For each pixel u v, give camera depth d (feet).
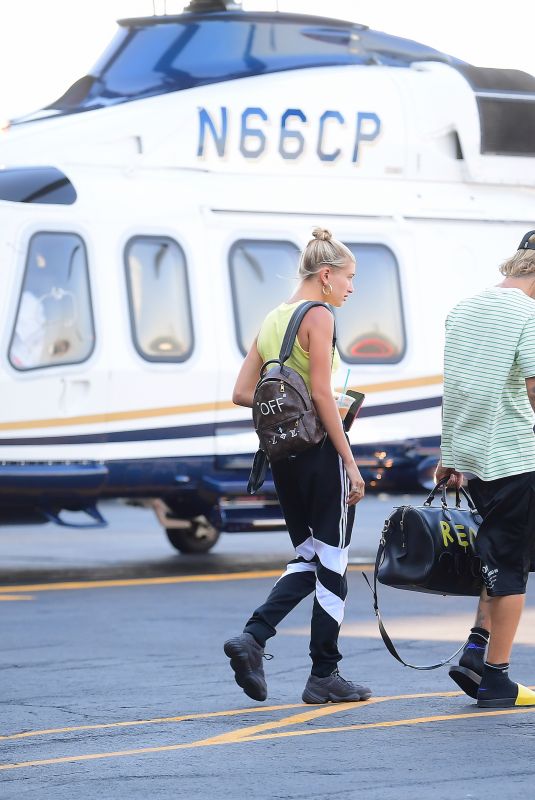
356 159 172.76
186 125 164.55
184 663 103.30
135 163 162.71
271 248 166.71
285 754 73.20
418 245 174.50
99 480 156.76
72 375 155.53
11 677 97.96
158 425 159.53
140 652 108.27
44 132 161.68
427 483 173.27
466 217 177.68
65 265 156.35
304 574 85.97
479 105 178.29
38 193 156.35
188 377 161.17
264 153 167.94
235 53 168.96
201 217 163.63
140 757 73.31
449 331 84.48
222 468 162.61
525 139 181.27
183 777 68.95
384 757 72.13
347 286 86.69
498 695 83.97
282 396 82.48
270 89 168.45
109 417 157.38
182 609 131.44
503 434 81.76
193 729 79.87
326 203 170.50
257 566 172.96
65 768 71.26
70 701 89.10
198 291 162.40
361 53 175.73
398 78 175.94
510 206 180.86
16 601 137.59
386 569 84.23
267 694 87.76
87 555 188.55
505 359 81.56
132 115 163.43
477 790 65.46
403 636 113.91
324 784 67.05
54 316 155.33
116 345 157.69
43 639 114.62
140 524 247.29
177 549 188.24
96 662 103.91
